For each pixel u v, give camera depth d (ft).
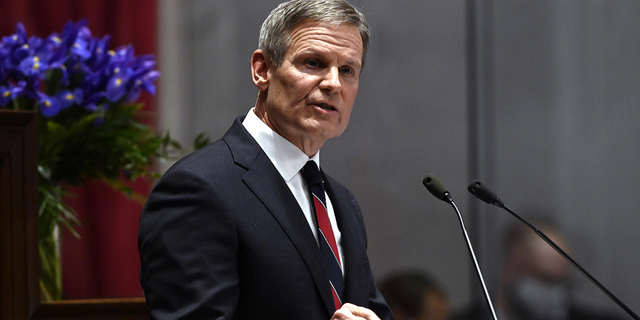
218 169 13.12
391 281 29.01
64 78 19.17
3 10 29.14
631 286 33.42
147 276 12.35
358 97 34.09
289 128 13.96
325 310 12.91
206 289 11.76
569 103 34.60
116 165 19.74
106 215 29.81
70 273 29.30
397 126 34.09
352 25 14.10
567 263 32.09
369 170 33.83
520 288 31.50
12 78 19.10
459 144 34.19
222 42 32.48
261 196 13.17
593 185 34.24
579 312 32.53
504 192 34.27
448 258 33.63
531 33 34.76
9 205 15.62
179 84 32.04
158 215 12.51
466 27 34.53
